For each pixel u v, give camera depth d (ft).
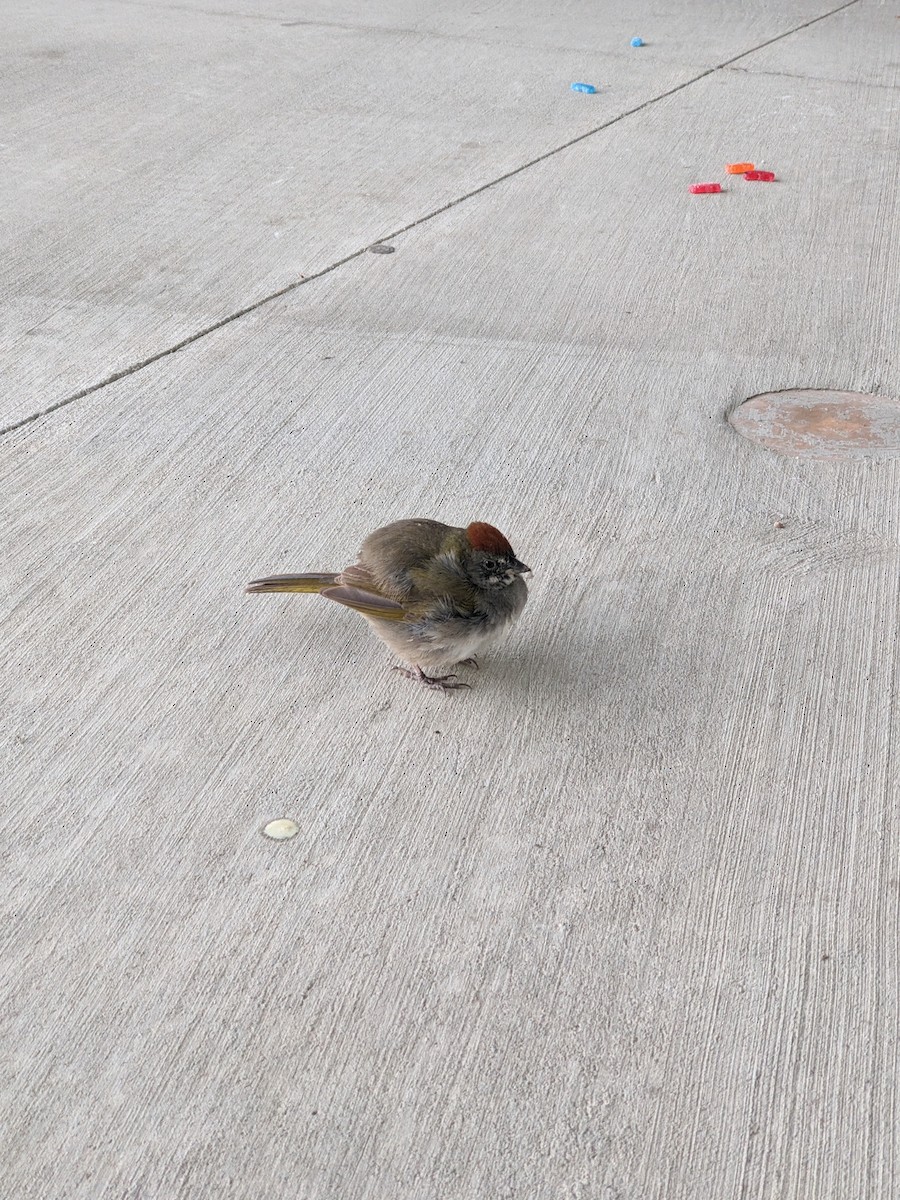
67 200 6.51
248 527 4.49
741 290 5.80
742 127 7.53
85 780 3.73
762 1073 3.23
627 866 3.58
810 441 4.90
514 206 6.53
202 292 5.75
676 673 4.04
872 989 3.36
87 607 4.20
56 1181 3.05
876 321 5.59
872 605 4.26
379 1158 3.09
